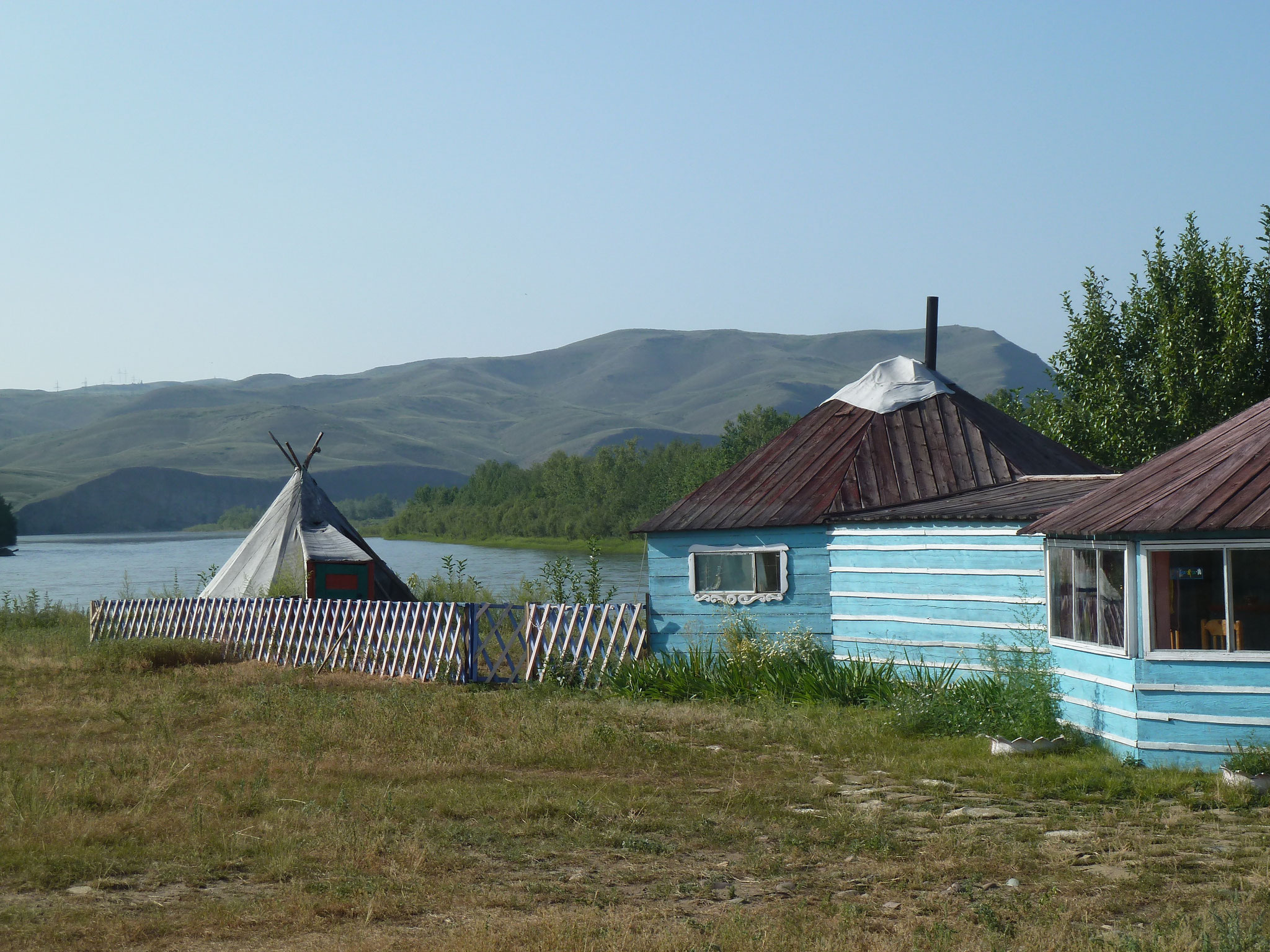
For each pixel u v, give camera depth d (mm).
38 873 8367
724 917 7527
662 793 11625
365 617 22828
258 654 24656
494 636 22094
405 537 142875
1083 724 14047
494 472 160750
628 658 20359
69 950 6836
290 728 15141
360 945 6902
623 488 112438
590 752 13664
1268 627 12336
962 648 17469
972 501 18734
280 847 9195
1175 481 13617
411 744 14039
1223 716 12422
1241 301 29953
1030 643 15836
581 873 8789
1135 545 12992
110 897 7992
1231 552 12484
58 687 19422
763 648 19500
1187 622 12750
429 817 10453
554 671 20359
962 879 8609
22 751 13383
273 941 7086
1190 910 7809
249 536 30828
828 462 21625
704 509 21594
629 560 77375
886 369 23797
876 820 10391
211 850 9156
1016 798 11422
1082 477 19203
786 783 12102
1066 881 8500
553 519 118062
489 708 17062
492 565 72938
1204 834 9836
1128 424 31984
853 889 8438
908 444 21891
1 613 34156
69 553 119125
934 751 13781
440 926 7484
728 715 16453
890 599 18609
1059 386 34344
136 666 22188
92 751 13445
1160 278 32344
